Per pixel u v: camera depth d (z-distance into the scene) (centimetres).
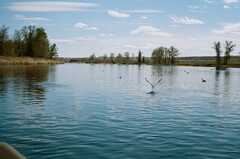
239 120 2145
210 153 1326
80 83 5462
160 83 5881
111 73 9788
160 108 2661
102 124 1911
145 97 3503
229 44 16588
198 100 3309
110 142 1476
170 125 1922
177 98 3469
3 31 13988
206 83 6028
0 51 14188
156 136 1616
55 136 1579
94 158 1221
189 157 1261
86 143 1450
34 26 16425
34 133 1639
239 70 13950
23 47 16362
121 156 1255
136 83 5756
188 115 2325
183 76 8456
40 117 2117
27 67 11638
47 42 17088
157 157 1251
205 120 2125
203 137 1617
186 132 1730
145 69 13962
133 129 1778
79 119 2067
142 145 1430
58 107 2591
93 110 2469
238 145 1466
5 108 2483
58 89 4188
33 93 3606
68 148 1361
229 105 2936
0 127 1777
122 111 2450
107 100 3159
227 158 1259
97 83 5581
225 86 5344
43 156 1240
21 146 1384
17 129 1730
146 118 2153
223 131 1777
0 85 4534
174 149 1374
